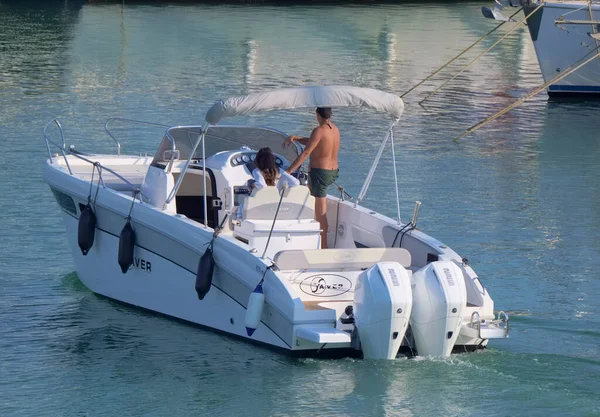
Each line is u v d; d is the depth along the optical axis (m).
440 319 23.66
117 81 74.44
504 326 25.45
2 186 43.75
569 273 34.12
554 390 22.89
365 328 23.55
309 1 141.88
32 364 25.27
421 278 23.92
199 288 26.09
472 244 37.56
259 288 24.42
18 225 38.41
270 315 24.75
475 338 24.73
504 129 63.66
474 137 60.25
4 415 22.06
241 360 25.14
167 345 26.45
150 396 23.16
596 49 79.12
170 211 28.05
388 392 22.70
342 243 29.81
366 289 23.50
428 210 42.34
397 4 144.38
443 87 79.50
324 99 26.06
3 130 55.69
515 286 32.56
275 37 104.31
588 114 71.44
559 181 48.88
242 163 28.78
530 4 78.94
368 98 26.53
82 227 30.12
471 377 23.50
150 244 28.47
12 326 28.16
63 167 32.81
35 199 42.00
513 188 47.03
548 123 66.88
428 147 56.25
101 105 64.62
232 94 70.19
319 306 24.91
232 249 25.64
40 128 56.62
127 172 33.19
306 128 58.34
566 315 29.41
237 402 22.61
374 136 58.06
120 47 93.38
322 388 23.06
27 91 69.19
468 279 25.27
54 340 27.06
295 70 83.12
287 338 24.19
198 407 22.41
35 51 89.06
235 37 103.06
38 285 32.03
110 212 29.69
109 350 26.22
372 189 45.56
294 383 23.38
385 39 106.75
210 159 29.19
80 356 25.81
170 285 28.05
